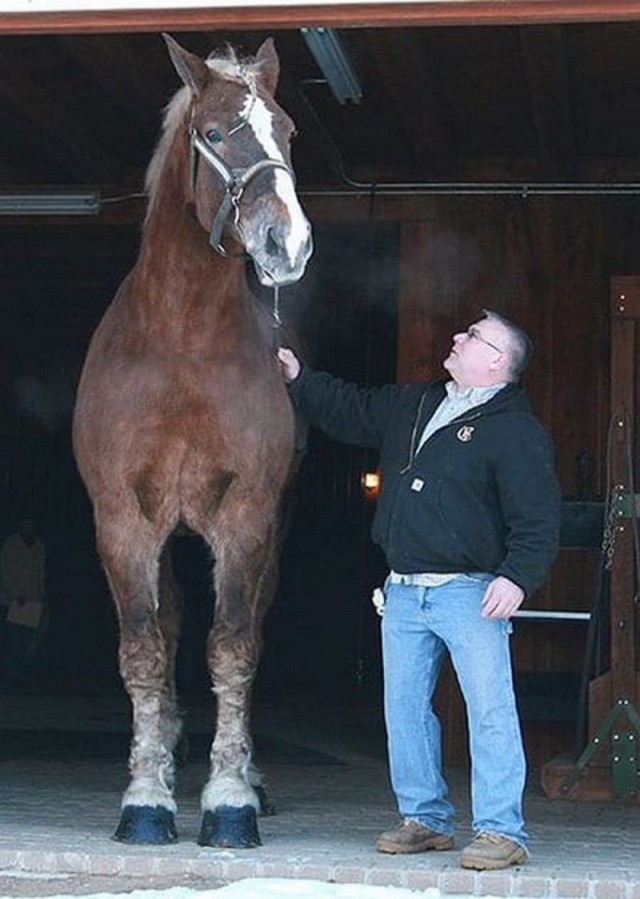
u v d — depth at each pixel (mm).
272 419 6723
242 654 6637
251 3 6020
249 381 6637
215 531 6727
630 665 8898
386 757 10859
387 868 5984
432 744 6441
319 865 6031
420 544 6215
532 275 10844
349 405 6734
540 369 10812
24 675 17656
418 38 8906
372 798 8539
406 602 6309
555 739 10008
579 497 10516
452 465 6191
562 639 10469
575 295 10820
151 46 9148
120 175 11227
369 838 6891
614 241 10844
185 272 6441
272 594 8359
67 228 12344
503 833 6113
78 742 11266
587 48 9094
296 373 6859
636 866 6273
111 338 6812
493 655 6152
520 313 10844
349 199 11016
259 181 5895
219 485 6656
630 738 8773
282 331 8648
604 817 8164
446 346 10844
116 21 6137
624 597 8938
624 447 8961
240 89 6117
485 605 6027
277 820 7480
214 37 8945
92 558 18625
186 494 6680
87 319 17109
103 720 13383
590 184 10781
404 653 6340
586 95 9836
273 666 18219
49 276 15758
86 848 6309
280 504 7926
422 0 5934
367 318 14609
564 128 10094
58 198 10891
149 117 10141
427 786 6426
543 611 10398
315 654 18219
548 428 10781
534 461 6105
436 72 9539
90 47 8883
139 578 6637
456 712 10086
